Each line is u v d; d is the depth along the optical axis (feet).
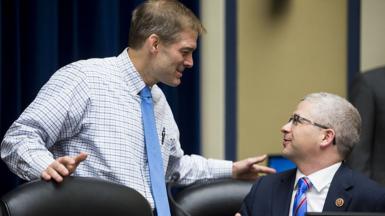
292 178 12.86
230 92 22.59
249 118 22.88
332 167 12.51
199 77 22.16
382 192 12.13
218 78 22.68
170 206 13.64
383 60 23.62
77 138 12.58
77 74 12.48
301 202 12.23
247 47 22.79
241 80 22.76
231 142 22.63
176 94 21.36
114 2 19.89
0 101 17.87
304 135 12.41
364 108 18.90
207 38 22.61
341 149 12.47
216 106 22.71
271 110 23.07
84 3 19.62
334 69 23.56
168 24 12.54
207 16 22.59
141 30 12.67
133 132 12.71
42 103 12.16
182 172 14.65
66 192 10.96
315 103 12.55
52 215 10.75
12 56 18.07
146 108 12.93
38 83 18.48
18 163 11.76
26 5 18.54
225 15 22.47
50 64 18.57
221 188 14.76
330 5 23.45
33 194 10.66
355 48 23.53
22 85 18.54
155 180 12.76
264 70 22.95
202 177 14.89
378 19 23.65
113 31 19.86
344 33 23.59
